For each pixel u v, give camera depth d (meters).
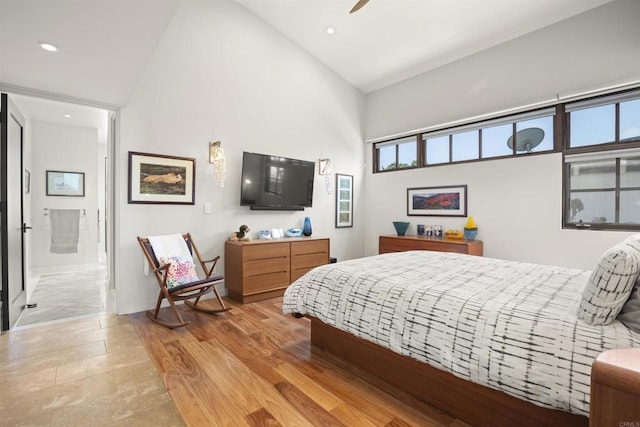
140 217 3.21
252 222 4.05
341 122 5.13
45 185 5.02
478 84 4.06
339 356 2.21
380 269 2.20
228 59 3.81
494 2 3.25
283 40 4.34
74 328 2.74
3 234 2.63
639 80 2.88
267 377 1.95
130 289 3.16
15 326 2.79
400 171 4.96
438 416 1.59
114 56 2.12
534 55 3.58
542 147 3.57
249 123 4.01
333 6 3.66
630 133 3.05
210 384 1.87
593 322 1.23
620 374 0.68
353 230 5.36
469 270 2.17
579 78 3.27
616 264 1.18
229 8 3.82
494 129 3.98
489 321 1.39
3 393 1.78
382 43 4.20
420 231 4.67
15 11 1.60
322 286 2.15
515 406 1.36
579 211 3.33
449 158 4.41
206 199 3.65
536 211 3.56
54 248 5.07
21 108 4.25
